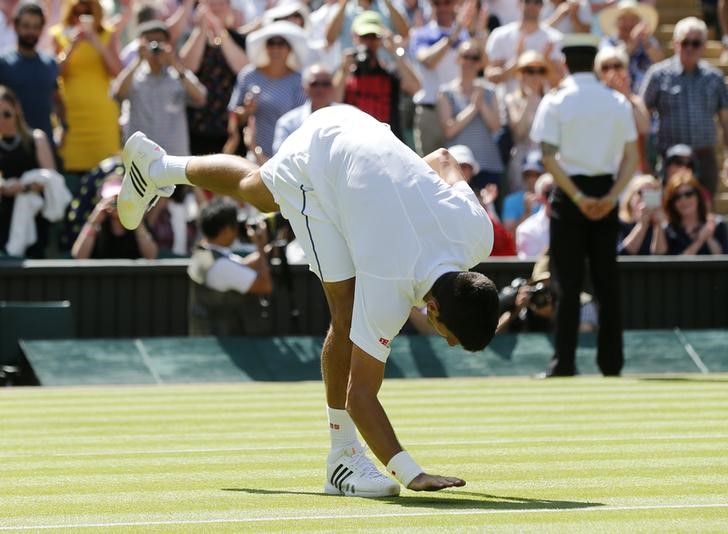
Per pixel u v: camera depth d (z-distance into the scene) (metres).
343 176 16.30
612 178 33.56
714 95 45.69
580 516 15.41
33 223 41.19
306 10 48.22
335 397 17.31
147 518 15.63
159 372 35.88
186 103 44.03
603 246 34.16
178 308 39.28
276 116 42.69
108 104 45.19
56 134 47.38
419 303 16.25
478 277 15.69
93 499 17.12
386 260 15.88
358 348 16.25
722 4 56.97
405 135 47.31
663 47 58.53
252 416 27.28
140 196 19.98
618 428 24.59
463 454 21.17
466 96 45.34
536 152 44.56
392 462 16.64
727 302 41.00
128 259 40.09
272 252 38.81
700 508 16.03
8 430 25.09
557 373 35.09
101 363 35.88
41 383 35.19
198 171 18.97
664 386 32.47
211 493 17.53
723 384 32.94
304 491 17.64
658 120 46.28
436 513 15.66
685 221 41.50
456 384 33.81
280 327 39.16
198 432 24.69
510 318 37.31
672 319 40.81
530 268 39.69
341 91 42.03
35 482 18.66
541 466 19.81
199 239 41.56
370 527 14.76
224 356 36.44
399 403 29.28
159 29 43.12
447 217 16.05
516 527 14.66
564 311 34.50
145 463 20.55
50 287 38.69
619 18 50.56
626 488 17.69
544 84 46.53
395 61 44.88
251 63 43.91
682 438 23.12
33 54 43.47
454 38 46.59
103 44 45.56
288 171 16.97
